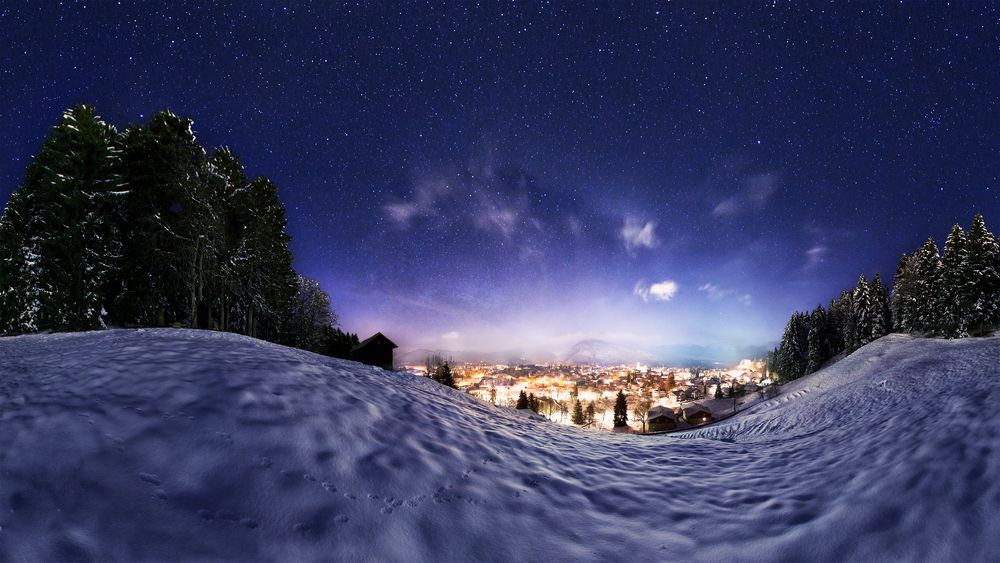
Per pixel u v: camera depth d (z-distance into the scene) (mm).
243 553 3484
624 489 6141
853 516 4344
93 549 3174
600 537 4578
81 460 4023
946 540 3629
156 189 31328
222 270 32531
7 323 23391
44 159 26641
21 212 25734
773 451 8797
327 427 5754
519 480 5863
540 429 10250
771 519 4746
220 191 34156
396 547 3959
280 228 45094
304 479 4598
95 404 5098
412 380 12070
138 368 6434
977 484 4203
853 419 11125
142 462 4215
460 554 4043
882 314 65750
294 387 6609
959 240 48656
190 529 3580
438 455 6023
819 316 81438
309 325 50250
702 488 6285
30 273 24062
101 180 27875
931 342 46875
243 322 39812
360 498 4543
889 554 3652
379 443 5816
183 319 33031
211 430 4992
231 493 4117
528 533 4559
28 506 3385
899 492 4531
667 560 4094
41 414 4738
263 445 4973
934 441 5547
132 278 29188
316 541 3797
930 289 53375
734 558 4023
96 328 25609
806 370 77875
